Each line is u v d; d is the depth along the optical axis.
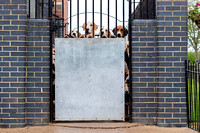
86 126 4.36
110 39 4.58
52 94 4.58
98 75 4.57
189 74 4.43
